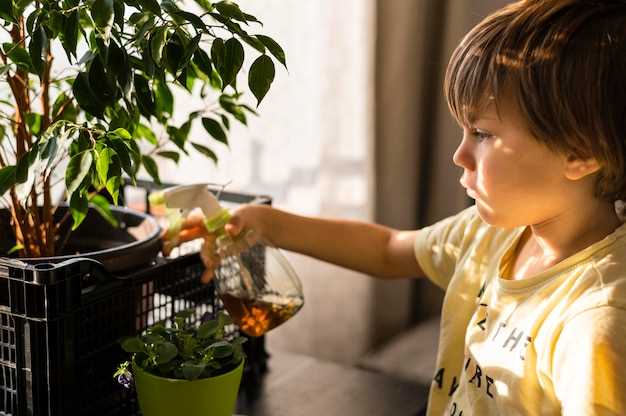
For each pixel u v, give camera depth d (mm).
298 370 1048
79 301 734
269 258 901
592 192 673
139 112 781
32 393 728
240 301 863
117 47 645
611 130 620
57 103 838
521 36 632
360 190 1643
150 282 864
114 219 933
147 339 750
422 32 1579
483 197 681
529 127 633
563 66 612
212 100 1526
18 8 679
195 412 711
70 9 667
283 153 1625
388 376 1038
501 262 807
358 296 1724
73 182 665
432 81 1614
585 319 617
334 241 1023
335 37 1578
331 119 1615
